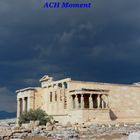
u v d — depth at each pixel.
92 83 106.75
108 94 101.56
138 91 117.94
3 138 55.25
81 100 93.94
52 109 103.44
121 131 66.12
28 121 88.56
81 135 59.78
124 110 112.38
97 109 94.44
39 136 58.12
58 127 74.94
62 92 101.56
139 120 110.25
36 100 107.81
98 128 72.38
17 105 112.62
